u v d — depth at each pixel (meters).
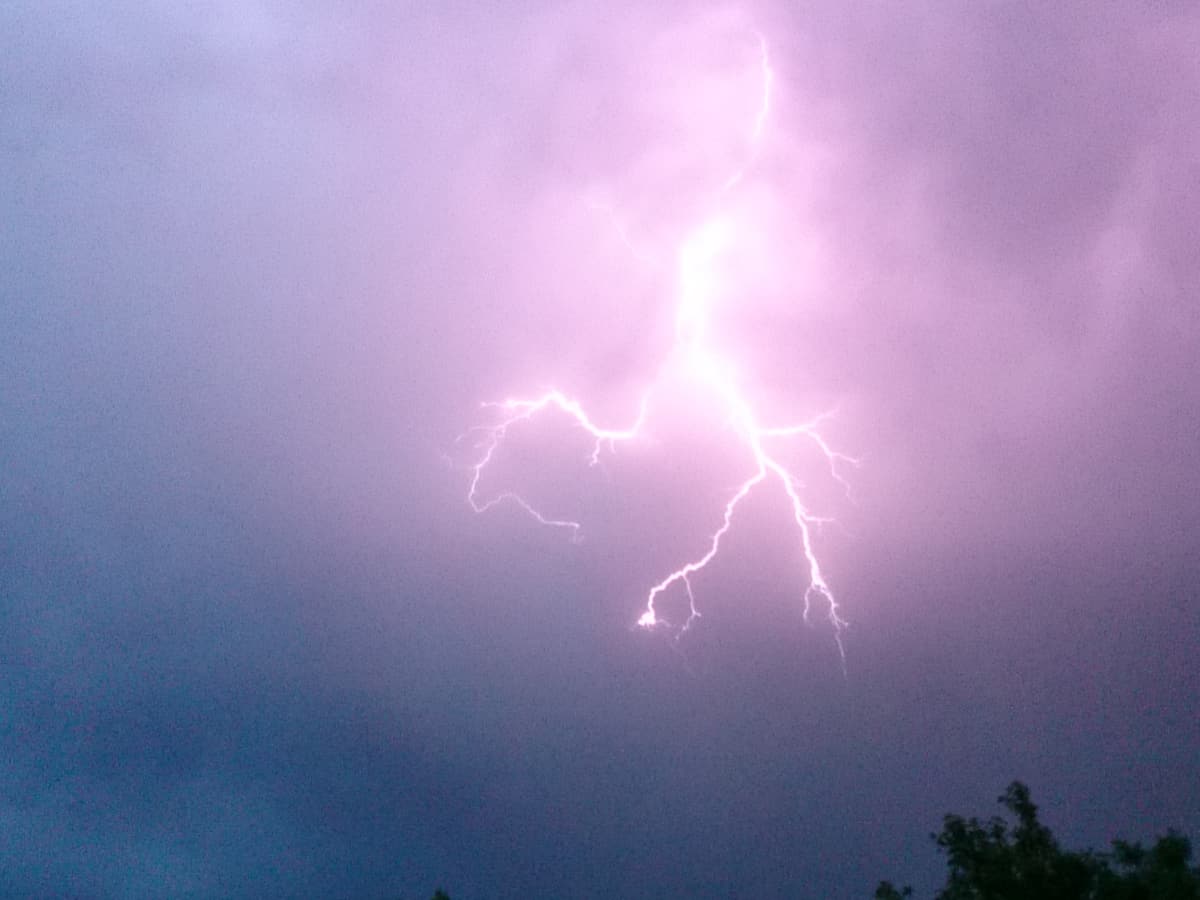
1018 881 10.62
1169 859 10.52
